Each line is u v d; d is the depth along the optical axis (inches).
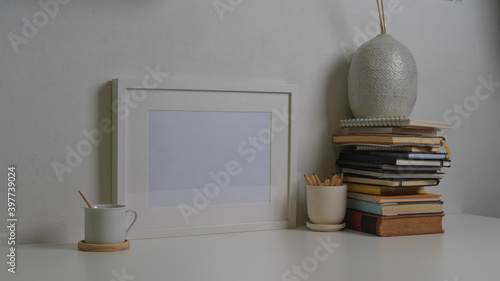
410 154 51.6
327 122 58.0
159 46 49.4
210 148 51.3
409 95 54.9
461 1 66.2
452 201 66.2
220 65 52.1
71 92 46.3
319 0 57.1
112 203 47.8
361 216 53.1
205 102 50.9
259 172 53.7
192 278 34.6
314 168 57.3
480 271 37.3
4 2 43.7
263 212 54.1
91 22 46.8
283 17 55.2
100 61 47.2
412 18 62.9
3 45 43.8
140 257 40.9
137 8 48.4
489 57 68.4
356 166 55.2
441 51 64.9
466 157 67.0
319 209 53.0
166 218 49.5
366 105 54.6
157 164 49.0
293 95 54.9
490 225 57.7
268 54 54.5
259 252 43.1
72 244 45.5
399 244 47.0
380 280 34.7
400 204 51.6
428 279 35.1
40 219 45.6
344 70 58.7
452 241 48.7
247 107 52.9
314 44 57.0
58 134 45.9
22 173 44.8
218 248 44.6
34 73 44.9
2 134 44.1
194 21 50.8
